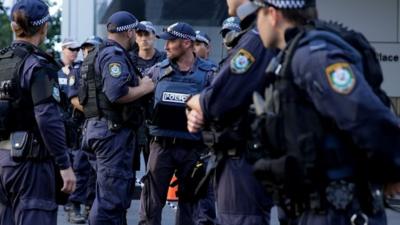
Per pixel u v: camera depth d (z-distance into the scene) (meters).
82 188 23.44
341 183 8.91
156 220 18.70
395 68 31.53
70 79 21.30
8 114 13.09
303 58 8.79
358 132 8.46
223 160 12.16
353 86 8.48
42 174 13.34
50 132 12.98
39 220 13.24
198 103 11.60
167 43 18.17
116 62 17.67
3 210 13.70
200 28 28.12
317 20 9.34
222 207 12.33
